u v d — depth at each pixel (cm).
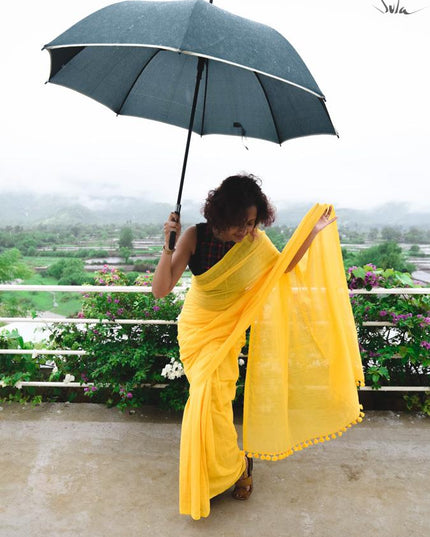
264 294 200
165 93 242
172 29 147
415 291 285
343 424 225
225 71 225
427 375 311
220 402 196
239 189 177
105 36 153
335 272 224
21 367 310
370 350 303
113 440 262
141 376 279
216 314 206
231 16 163
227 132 245
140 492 218
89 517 200
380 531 195
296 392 223
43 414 289
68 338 314
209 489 199
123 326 302
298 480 230
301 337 222
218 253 193
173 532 192
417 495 219
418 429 279
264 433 212
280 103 217
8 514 200
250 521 200
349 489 223
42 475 228
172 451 253
